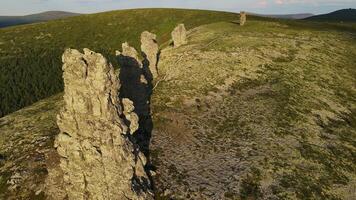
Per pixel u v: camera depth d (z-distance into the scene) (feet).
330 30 489.67
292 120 250.37
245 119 242.78
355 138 251.60
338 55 386.52
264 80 299.17
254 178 195.21
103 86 162.50
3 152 226.58
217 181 190.90
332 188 200.13
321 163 216.13
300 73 325.21
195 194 181.37
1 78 540.52
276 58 344.69
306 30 454.40
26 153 220.64
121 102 180.04
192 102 254.68
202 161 203.51
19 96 504.02
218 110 250.16
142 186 173.88
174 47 360.89
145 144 211.20
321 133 245.65
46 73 564.71
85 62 161.17
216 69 302.86
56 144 168.86
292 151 220.02
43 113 281.13
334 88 314.35
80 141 161.89
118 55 241.96
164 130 224.53
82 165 161.58
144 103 241.76
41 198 183.62
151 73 291.99
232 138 223.71
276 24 468.75
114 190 162.30
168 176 190.49
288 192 189.57
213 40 375.04
